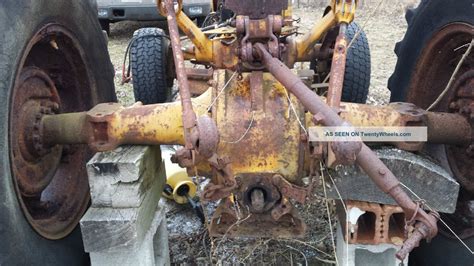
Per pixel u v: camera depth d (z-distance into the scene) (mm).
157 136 2529
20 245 2227
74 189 2936
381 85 6273
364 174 2430
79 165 3035
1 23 2193
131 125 2529
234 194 2289
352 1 2396
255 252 3166
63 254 2607
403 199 1780
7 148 2193
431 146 3053
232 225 2385
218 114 2344
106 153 2555
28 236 2318
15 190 2270
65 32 2766
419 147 2533
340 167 2441
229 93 2406
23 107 2570
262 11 2361
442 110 3002
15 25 2268
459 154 2885
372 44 8633
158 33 3936
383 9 11086
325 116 1823
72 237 2756
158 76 3848
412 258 2988
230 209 2334
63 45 2848
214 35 3393
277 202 2303
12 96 2264
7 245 2133
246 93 2402
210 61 2656
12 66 2244
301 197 2242
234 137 2299
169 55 4016
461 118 2723
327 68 3818
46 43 2730
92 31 3092
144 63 3834
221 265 3062
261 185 2268
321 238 3246
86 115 2602
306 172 2410
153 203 2730
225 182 2223
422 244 2875
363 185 2449
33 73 2660
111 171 2455
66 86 3053
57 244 2578
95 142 2580
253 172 2279
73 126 2627
